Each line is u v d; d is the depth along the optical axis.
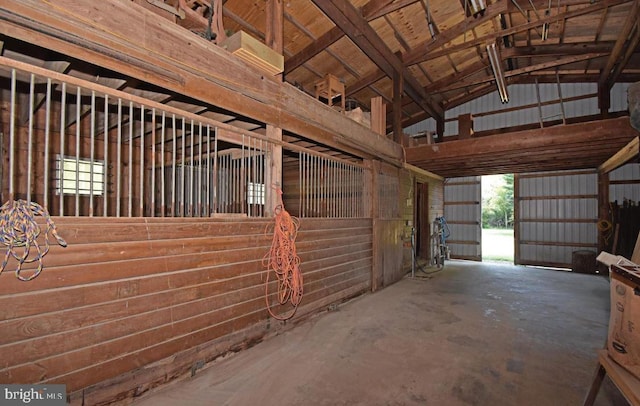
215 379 2.17
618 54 5.07
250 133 2.65
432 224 7.77
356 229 4.34
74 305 1.65
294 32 4.65
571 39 5.54
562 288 5.05
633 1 4.11
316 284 3.51
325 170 3.93
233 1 3.90
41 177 3.47
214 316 2.37
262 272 2.78
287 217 2.96
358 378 2.20
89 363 1.71
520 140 5.07
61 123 1.59
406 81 6.32
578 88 6.72
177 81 2.09
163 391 2.01
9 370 1.46
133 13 1.88
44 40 1.55
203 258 2.29
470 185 8.33
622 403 1.93
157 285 2.01
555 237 7.11
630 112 3.07
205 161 4.67
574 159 5.84
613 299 1.71
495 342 2.84
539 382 2.17
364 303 4.07
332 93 4.49
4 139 3.23
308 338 2.89
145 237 1.94
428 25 4.73
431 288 4.99
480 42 4.96
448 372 2.29
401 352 2.62
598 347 2.75
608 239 6.35
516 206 7.62
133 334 1.89
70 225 1.63
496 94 7.70
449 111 8.39
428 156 5.88
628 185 6.23
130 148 1.88
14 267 1.47
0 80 2.54
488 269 6.88
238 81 2.52
